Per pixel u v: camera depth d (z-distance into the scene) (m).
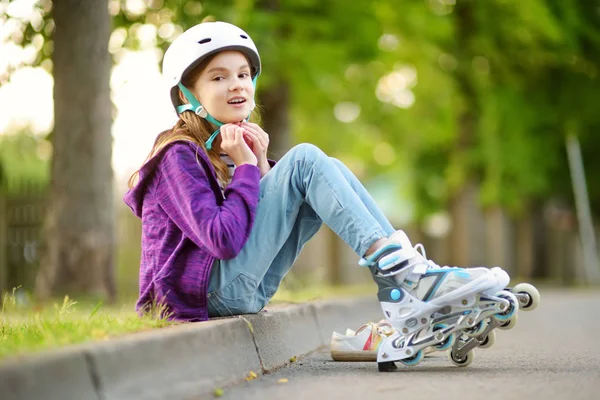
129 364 3.48
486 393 3.93
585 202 26.53
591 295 17.80
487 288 4.29
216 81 4.77
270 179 4.64
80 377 3.18
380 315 10.02
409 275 4.41
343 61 16.52
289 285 12.22
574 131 23.83
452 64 21.00
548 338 7.38
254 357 4.70
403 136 25.58
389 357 4.63
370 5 16.23
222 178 4.83
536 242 29.20
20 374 2.89
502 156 22.94
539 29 19.39
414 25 19.25
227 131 4.67
